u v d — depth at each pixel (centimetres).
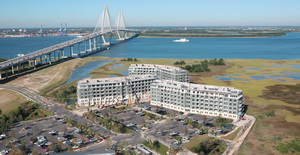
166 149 14725
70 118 19475
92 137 16112
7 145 14975
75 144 15088
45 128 17612
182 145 15088
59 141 15100
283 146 14925
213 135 16375
